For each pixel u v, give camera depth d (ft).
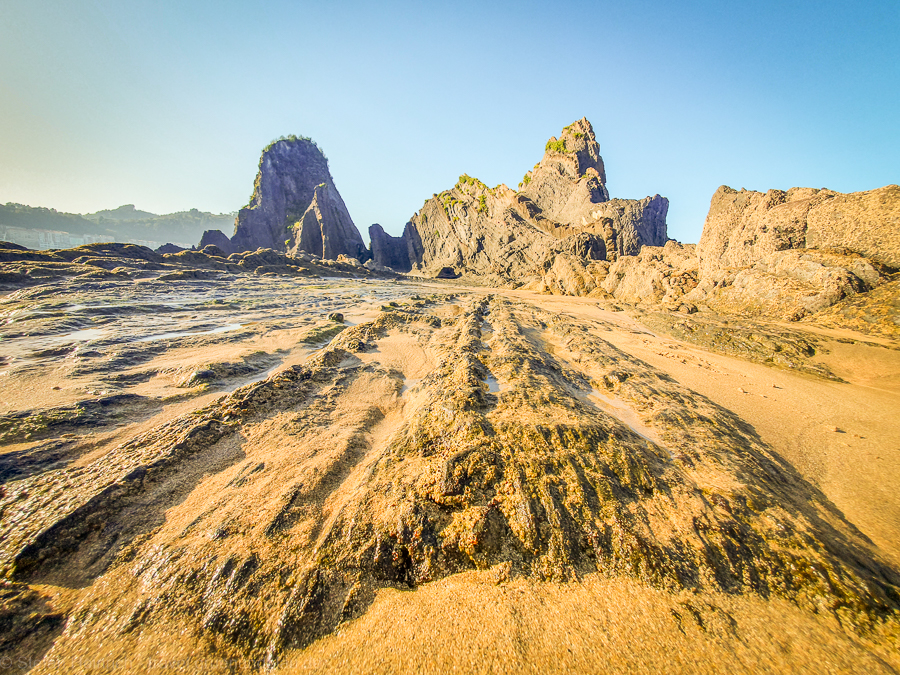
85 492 21.54
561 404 31.63
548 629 15.64
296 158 522.47
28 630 15.06
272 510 20.70
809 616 16.35
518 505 20.66
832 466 30.35
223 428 29.37
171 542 18.93
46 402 33.37
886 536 22.66
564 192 299.79
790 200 97.04
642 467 23.86
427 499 21.09
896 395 46.09
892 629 15.98
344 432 29.68
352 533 19.13
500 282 271.28
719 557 18.49
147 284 120.57
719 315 89.30
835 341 60.95
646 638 15.29
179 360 48.49
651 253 158.81
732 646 15.08
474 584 17.61
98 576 17.43
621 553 18.57
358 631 15.60
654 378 43.42
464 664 14.44
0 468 23.91
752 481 24.38
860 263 72.79
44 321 63.16
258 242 455.22
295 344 59.16
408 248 467.52
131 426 31.40
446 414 28.89
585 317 101.14
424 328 69.15
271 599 16.20
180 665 14.33
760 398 44.39
